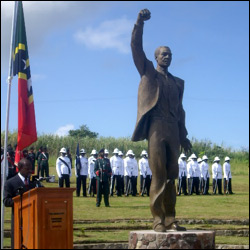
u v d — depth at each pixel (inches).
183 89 486.9
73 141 1824.6
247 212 807.1
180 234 432.1
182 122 485.7
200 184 1259.8
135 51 459.8
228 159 1256.2
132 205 893.8
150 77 467.5
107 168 869.2
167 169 465.1
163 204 460.4
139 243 439.2
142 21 450.9
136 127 469.4
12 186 427.2
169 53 478.3
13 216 418.0
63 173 1057.5
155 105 462.6
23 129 502.6
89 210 799.1
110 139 1891.0
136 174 1158.3
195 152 2006.6
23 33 525.7
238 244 568.1
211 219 715.4
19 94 510.0
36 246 377.7
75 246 511.5
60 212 386.6
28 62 521.3
